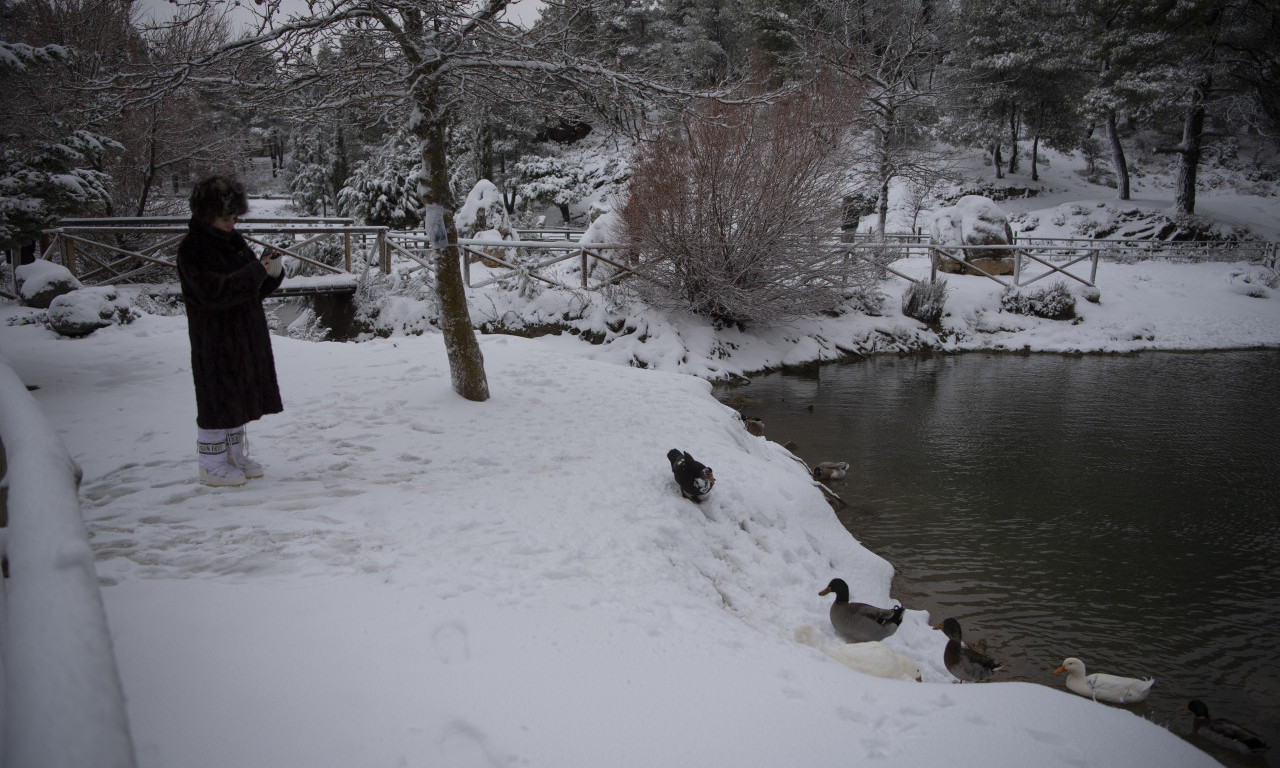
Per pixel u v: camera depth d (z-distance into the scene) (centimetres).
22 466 153
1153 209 3600
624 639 368
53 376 857
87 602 122
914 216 3206
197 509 488
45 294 1245
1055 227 3628
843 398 1451
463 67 705
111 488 519
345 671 309
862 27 2659
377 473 592
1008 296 2183
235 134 2269
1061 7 3744
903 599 669
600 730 286
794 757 277
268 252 499
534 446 697
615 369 1064
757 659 365
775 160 1583
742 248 1630
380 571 416
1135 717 330
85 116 783
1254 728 508
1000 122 4003
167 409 730
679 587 467
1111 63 3422
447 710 289
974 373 1717
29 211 787
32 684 103
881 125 2623
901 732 304
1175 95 3225
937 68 3303
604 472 644
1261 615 654
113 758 97
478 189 2130
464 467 623
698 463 621
